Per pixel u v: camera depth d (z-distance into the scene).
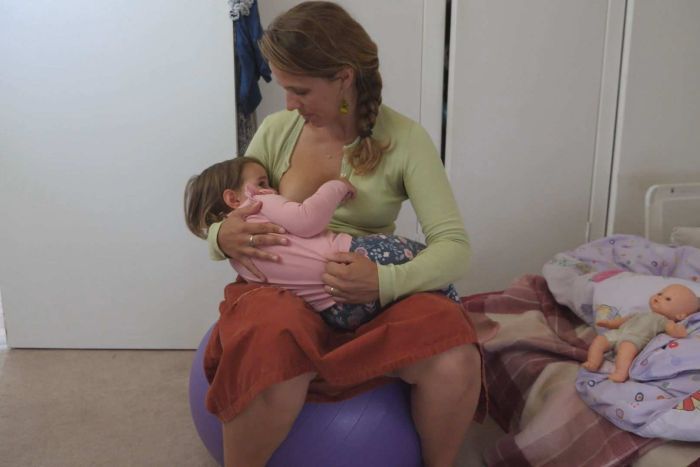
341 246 1.35
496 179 2.42
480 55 2.30
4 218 2.09
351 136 1.44
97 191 2.08
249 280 1.40
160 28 1.98
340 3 2.24
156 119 2.04
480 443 1.68
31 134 2.03
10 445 1.64
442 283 1.35
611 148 2.46
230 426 1.23
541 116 2.38
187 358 2.16
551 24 2.31
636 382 1.43
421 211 1.41
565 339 1.81
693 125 2.46
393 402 1.32
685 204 2.35
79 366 2.08
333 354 1.21
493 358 1.80
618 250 2.08
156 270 2.15
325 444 1.27
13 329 2.18
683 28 2.36
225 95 2.04
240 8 1.96
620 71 2.38
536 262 2.52
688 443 1.31
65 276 2.14
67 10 1.95
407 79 2.33
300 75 1.27
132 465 1.57
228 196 1.43
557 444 1.45
